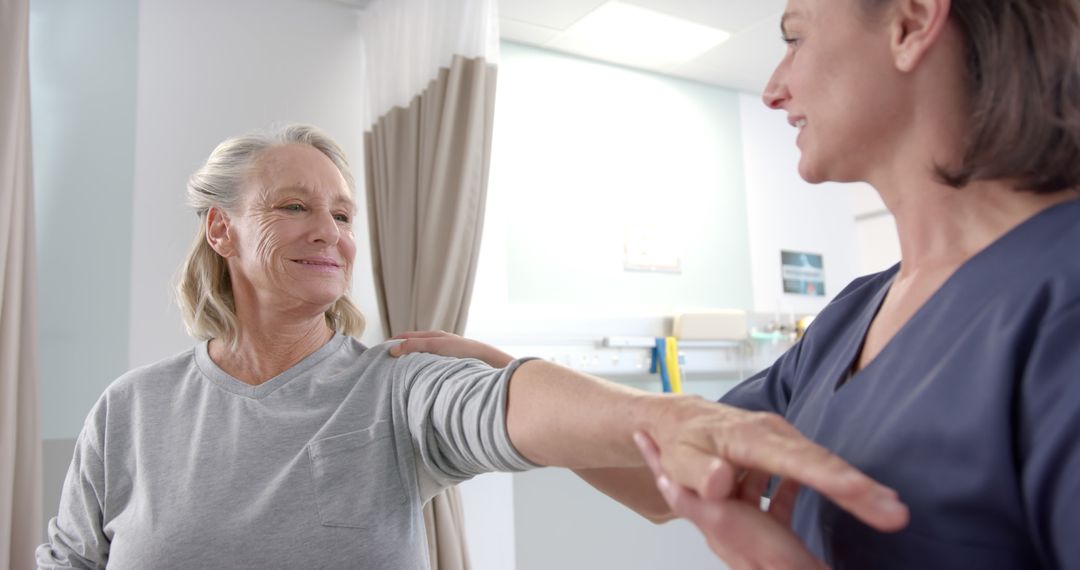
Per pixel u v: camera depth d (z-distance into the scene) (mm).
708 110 3781
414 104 2592
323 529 1015
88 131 2463
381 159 2699
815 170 647
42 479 2160
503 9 2939
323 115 2846
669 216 3559
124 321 2453
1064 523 410
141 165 2529
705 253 3643
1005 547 462
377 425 1080
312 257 1149
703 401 525
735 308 3701
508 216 3111
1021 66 520
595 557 3080
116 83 2520
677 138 3648
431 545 2352
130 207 2500
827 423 604
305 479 1039
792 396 733
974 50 545
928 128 569
